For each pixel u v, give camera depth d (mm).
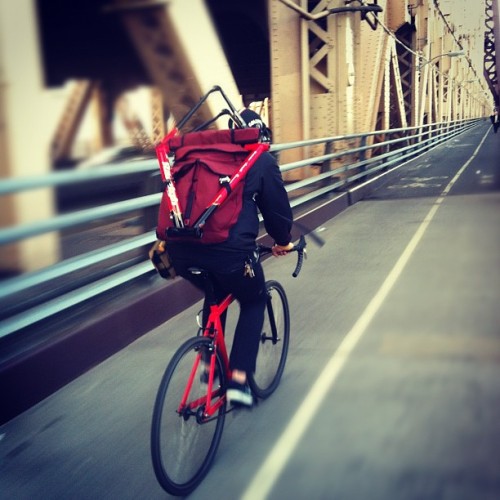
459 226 8891
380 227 9320
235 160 2965
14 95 5125
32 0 5270
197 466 2846
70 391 3965
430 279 6090
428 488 2613
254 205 3027
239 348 3037
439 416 3238
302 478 2779
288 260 7449
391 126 24375
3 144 5094
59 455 3213
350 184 13086
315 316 5180
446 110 57125
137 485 2924
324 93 13562
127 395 3883
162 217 2963
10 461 3176
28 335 4109
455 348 4180
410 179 16531
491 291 5512
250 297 3141
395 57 22672
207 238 2873
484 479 2648
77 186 11312
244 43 20422
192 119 8336
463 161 21906
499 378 3658
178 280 5594
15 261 5500
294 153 13133
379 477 2727
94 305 4777
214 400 3031
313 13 13531
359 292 5816
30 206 5406
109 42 10922
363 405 3439
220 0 14719
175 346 4723
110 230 9234
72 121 10445
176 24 7406
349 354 4246
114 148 12266
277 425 3316
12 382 3623
